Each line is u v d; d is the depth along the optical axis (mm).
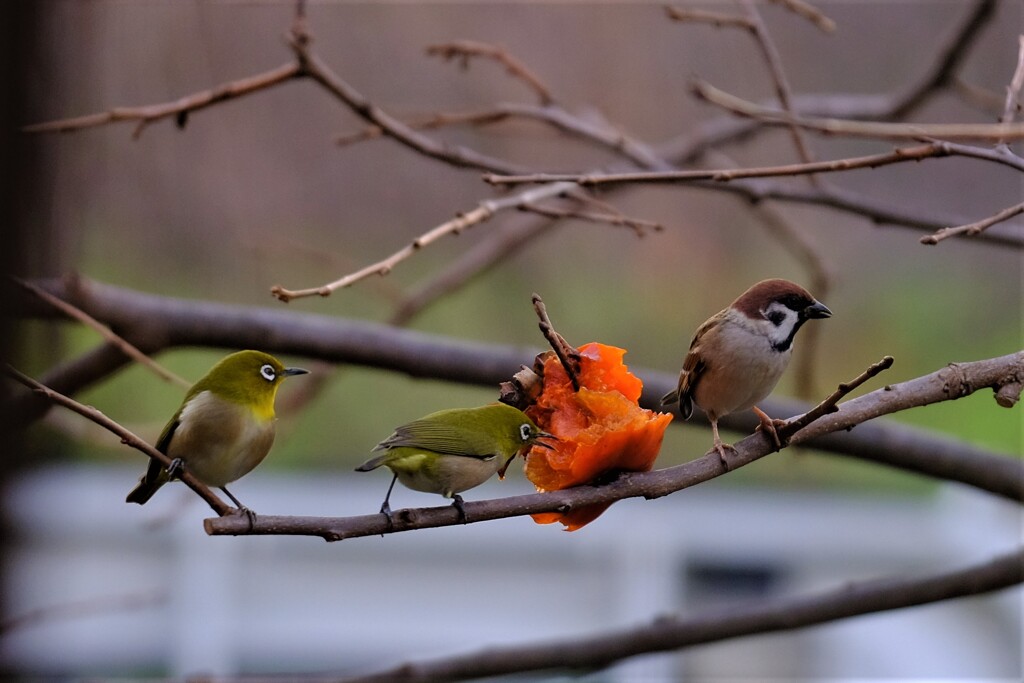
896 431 8727
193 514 14055
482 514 5051
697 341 7754
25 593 12711
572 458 5430
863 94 17469
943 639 15258
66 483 14125
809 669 15430
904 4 17656
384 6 15078
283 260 13766
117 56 11234
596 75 15461
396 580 14430
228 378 5754
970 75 16719
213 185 13531
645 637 9102
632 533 14359
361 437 16750
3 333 6309
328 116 14859
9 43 6359
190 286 13711
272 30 14094
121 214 12867
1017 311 18922
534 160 15641
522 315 16484
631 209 16703
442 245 16328
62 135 8539
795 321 7598
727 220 16797
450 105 15180
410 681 9125
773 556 14531
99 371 8812
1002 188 18359
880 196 18484
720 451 5551
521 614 14305
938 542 14633
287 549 14297
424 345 9250
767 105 14156
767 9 17344
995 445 18297
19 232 6395
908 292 19031
